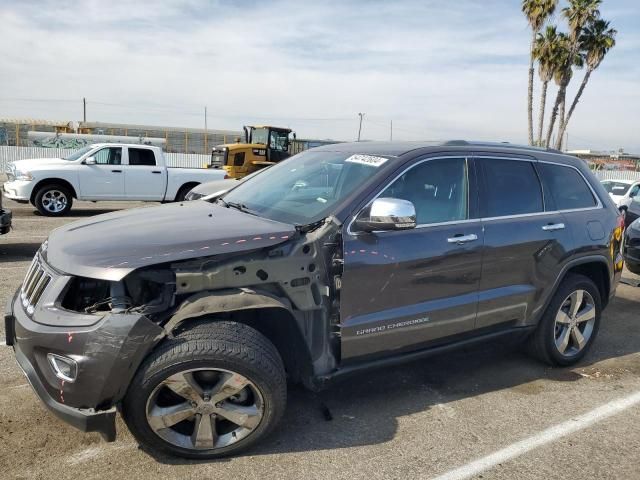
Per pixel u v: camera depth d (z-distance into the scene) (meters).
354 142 4.61
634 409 3.92
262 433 3.11
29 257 8.16
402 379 4.29
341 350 3.38
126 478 2.90
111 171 13.73
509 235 4.02
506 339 4.26
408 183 3.68
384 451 3.26
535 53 31.66
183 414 2.97
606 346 5.25
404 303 3.57
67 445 3.18
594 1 30.39
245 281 3.05
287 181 4.15
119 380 2.76
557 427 3.62
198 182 14.92
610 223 4.80
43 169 13.01
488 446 3.36
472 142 4.23
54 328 2.77
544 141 33.41
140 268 2.84
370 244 3.39
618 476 3.10
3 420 3.41
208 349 2.88
